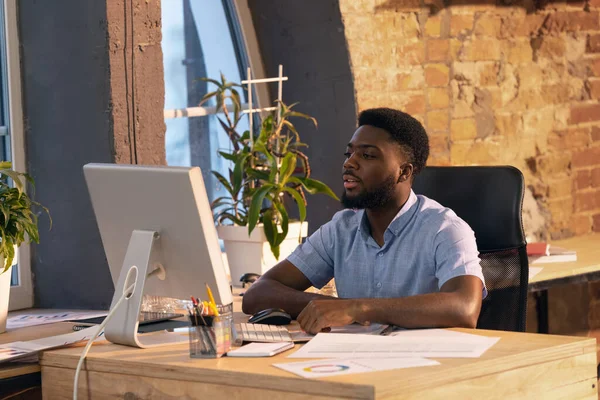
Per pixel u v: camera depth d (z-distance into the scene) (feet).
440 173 10.88
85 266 11.26
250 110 13.25
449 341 7.80
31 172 11.55
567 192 16.34
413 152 9.63
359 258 9.91
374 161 9.46
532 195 15.87
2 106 11.50
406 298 8.60
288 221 12.78
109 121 10.84
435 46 14.56
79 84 11.04
